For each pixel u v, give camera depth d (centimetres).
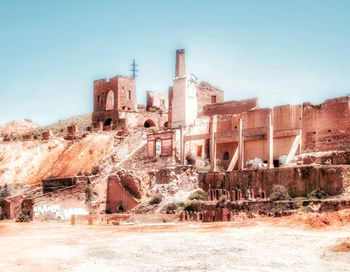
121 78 9112
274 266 2847
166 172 6612
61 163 8444
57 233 4844
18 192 7962
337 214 4334
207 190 6531
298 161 6166
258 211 5203
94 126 9131
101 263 3080
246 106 8000
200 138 7012
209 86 9369
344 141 6241
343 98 6350
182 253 3344
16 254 3516
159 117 9450
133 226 5297
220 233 4225
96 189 6906
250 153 7094
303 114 6688
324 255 3106
